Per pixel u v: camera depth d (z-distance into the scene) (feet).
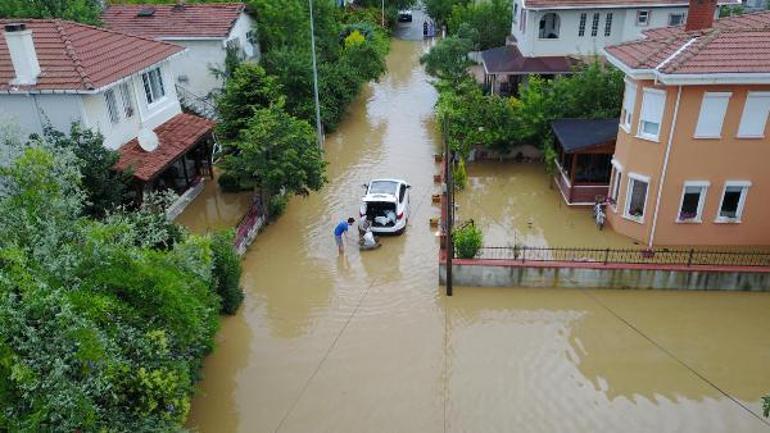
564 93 86.28
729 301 57.36
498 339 53.26
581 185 75.72
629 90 65.00
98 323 33.37
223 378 49.08
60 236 35.76
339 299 59.57
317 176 72.49
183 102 97.76
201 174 84.69
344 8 185.78
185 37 97.40
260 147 68.03
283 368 50.19
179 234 54.08
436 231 72.08
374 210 70.74
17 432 27.89
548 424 44.01
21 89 59.88
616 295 58.85
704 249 64.03
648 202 64.34
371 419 44.68
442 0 183.52
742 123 58.75
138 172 63.77
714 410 45.27
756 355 50.75
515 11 123.24
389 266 65.10
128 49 72.02
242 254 66.69
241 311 57.93
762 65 55.01
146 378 34.68
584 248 64.49
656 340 52.75
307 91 101.86
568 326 54.80
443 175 81.51
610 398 46.50
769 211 62.49
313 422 44.52
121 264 36.29
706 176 61.52
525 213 75.05
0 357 28.53
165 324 36.65
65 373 30.89
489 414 44.98
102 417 33.37
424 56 123.24
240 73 80.94
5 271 32.45
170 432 36.11
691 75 55.06
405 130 108.06
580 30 105.60
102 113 64.90
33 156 37.06
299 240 70.79
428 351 51.88
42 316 30.71
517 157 92.38
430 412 45.21
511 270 59.47
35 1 87.04
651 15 102.22
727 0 102.58
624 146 66.23
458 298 59.21
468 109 90.68
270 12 112.06
